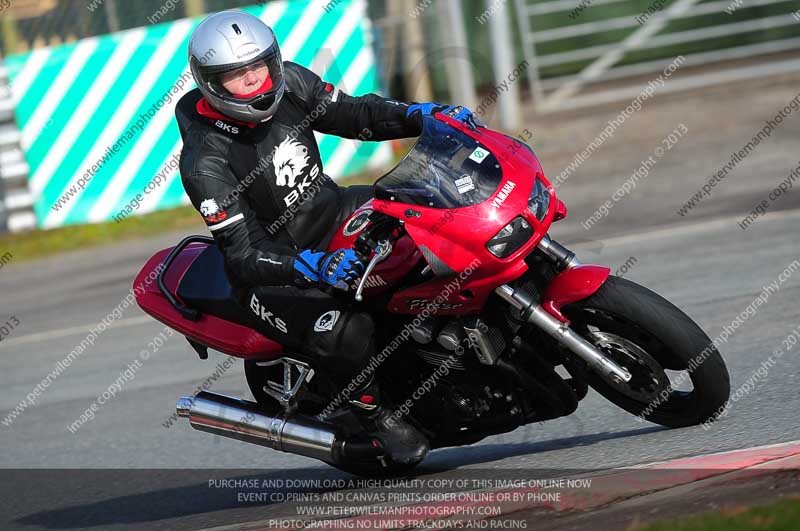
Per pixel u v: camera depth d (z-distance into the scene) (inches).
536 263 589.3
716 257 1051.3
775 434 569.0
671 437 597.9
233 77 581.9
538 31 2186.3
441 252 550.9
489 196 553.3
